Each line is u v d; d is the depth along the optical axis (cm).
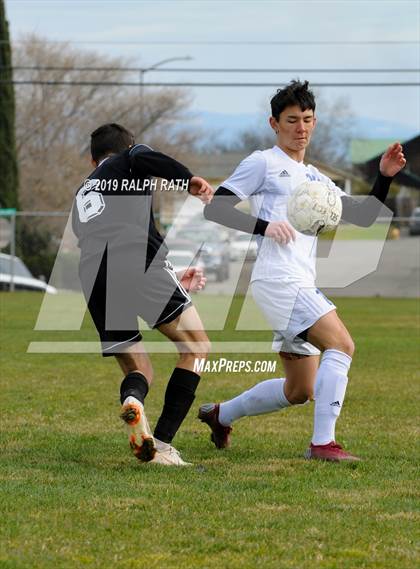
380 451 1784
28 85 14075
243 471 1583
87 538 1179
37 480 1480
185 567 1084
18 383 2728
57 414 2205
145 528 1222
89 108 14362
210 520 1259
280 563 1098
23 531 1198
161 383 2767
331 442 1684
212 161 17438
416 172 15575
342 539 1185
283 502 1360
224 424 1800
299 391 1745
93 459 1677
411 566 1092
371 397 2511
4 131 9812
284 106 1678
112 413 2222
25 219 9744
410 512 1311
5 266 7638
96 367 3109
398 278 7775
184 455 1745
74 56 14388
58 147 13788
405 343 3959
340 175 15525
